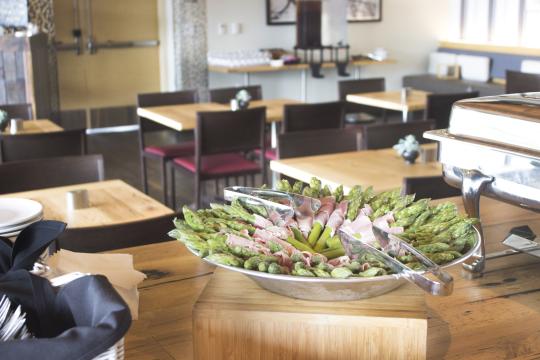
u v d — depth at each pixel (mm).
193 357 1102
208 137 4801
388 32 10242
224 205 1294
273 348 1062
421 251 1119
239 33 9367
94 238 2154
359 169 3234
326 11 9172
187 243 1125
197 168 4855
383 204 1318
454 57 10125
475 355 1147
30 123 5156
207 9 9117
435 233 1199
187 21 8969
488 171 1346
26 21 7379
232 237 1131
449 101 5832
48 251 1246
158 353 1138
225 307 1065
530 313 1294
